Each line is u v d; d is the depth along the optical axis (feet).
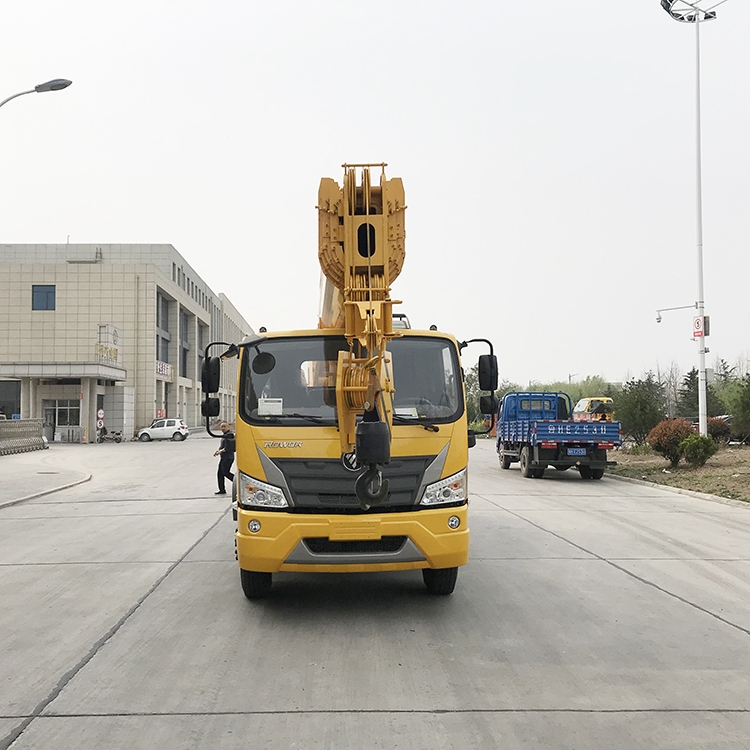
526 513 44.14
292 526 20.90
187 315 238.48
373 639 19.60
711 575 27.30
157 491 59.67
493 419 24.93
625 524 39.83
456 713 14.61
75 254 212.64
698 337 78.59
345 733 13.70
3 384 167.73
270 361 22.41
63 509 49.01
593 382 192.44
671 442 70.74
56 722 14.33
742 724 14.12
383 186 20.61
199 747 13.21
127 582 26.73
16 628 20.90
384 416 20.03
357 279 20.33
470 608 22.68
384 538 21.24
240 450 21.86
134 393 174.81
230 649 18.84
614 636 19.77
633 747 13.14
